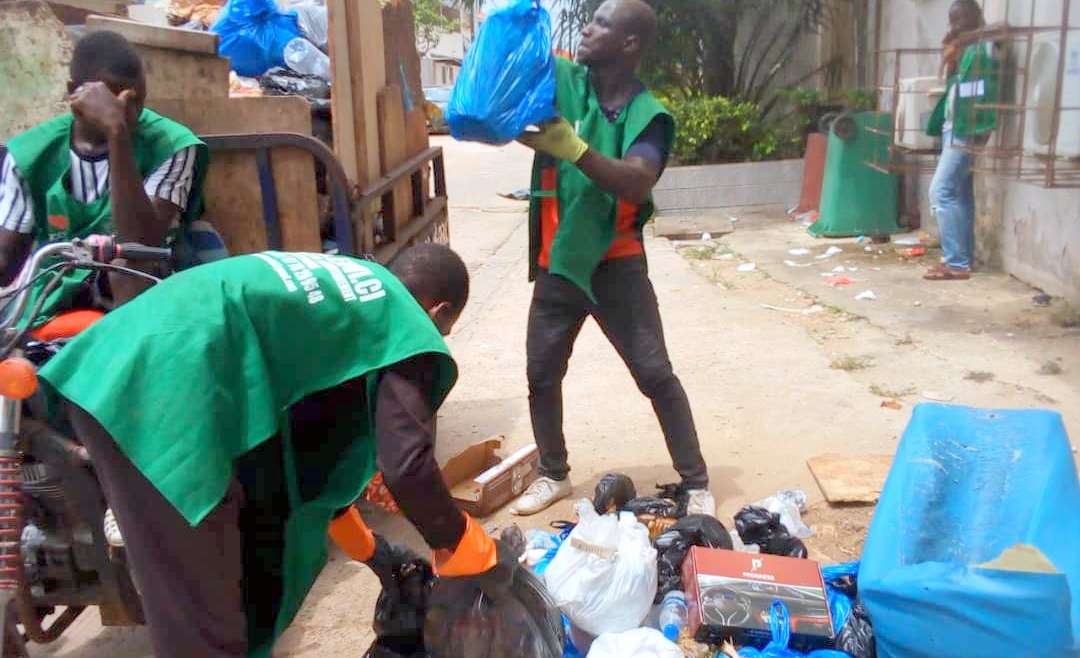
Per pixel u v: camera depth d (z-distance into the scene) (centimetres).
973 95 726
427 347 219
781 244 973
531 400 411
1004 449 333
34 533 275
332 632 335
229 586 222
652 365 385
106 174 323
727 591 307
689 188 1152
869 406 518
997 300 713
